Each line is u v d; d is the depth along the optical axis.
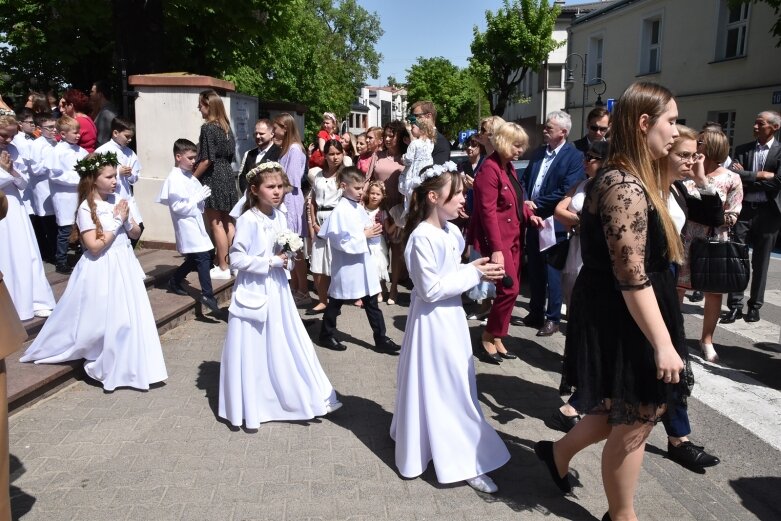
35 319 5.24
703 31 17.12
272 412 4.05
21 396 4.11
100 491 3.22
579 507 3.20
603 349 2.69
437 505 3.18
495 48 24.58
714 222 4.89
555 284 5.98
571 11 26.33
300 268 7.15
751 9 15.27
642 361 2.62
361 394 4.64
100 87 8.40
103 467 3.46
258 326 3.95
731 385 4.88
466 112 37.47
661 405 2.67
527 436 4.00
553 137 5.90
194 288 6.75
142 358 4.50
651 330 2.51
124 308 4.45
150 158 8.20
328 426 4.06
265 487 3.29
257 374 3.97
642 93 2.61
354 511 3.10
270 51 16.14
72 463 3.50
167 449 3.68
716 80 16.78
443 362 3.33
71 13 10.19
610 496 2.89
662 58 19.11
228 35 11.78
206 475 3.40
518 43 23.72
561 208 4.74
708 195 4.86
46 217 7.38
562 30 26.56
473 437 3.37
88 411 4.17
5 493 2.49
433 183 3.34
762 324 6.58
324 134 9.30
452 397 3.34
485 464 3.37
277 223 4.09
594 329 2.70
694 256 5.09
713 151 5.39
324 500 3.18
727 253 4.96
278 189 3.96
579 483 3.43
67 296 4.50
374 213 6.96
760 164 6.78
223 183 6.96
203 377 4.82
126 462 3.52
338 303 5.59
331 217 5.38
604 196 2.59
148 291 6.57
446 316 3.34
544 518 3.09
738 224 6.52
